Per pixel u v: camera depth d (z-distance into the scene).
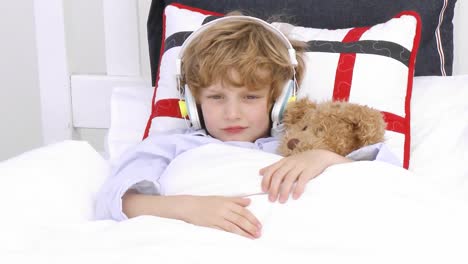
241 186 1.02
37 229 0.96
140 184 1.12
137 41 1.71
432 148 1.26
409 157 1.23
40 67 1.75
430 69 1.47
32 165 1.11
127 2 1.69
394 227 0.87
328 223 0.89
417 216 0.89
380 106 1.24
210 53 1.17
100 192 1.12
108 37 1.72
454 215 0.92
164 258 0.81
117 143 1.44
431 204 0.94
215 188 1.04
